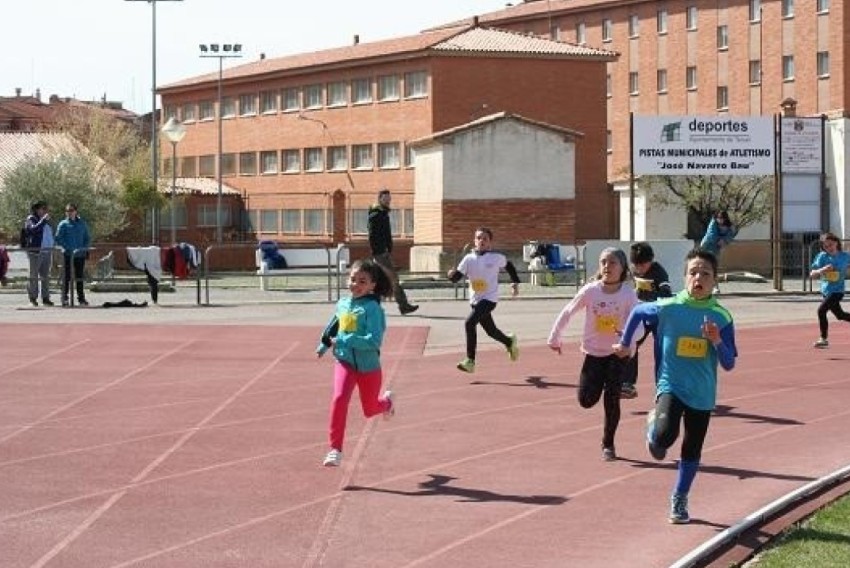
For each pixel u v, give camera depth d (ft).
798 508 33.53
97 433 45.73
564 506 34.32
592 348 40.57
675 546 30.12
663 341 32.09
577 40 326.24
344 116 258.37
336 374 39.34
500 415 49.44
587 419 48.57
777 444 43.98
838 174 169.27
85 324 79.97
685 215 193.88
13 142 238.89
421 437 44.80
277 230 264.72
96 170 202.90
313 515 33.35
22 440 44.45
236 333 75.56
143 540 30.81
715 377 32.14
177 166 306.55
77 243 98.12
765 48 282.36
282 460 40.73
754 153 124.06
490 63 233.96
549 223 158.71
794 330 83.56
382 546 30.30
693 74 298.56
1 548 30.04
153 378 59.36
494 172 156.66
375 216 87.51
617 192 231.91
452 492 36.06
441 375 60.34
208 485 37.04
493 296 59.36
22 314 89.20
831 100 268.00
